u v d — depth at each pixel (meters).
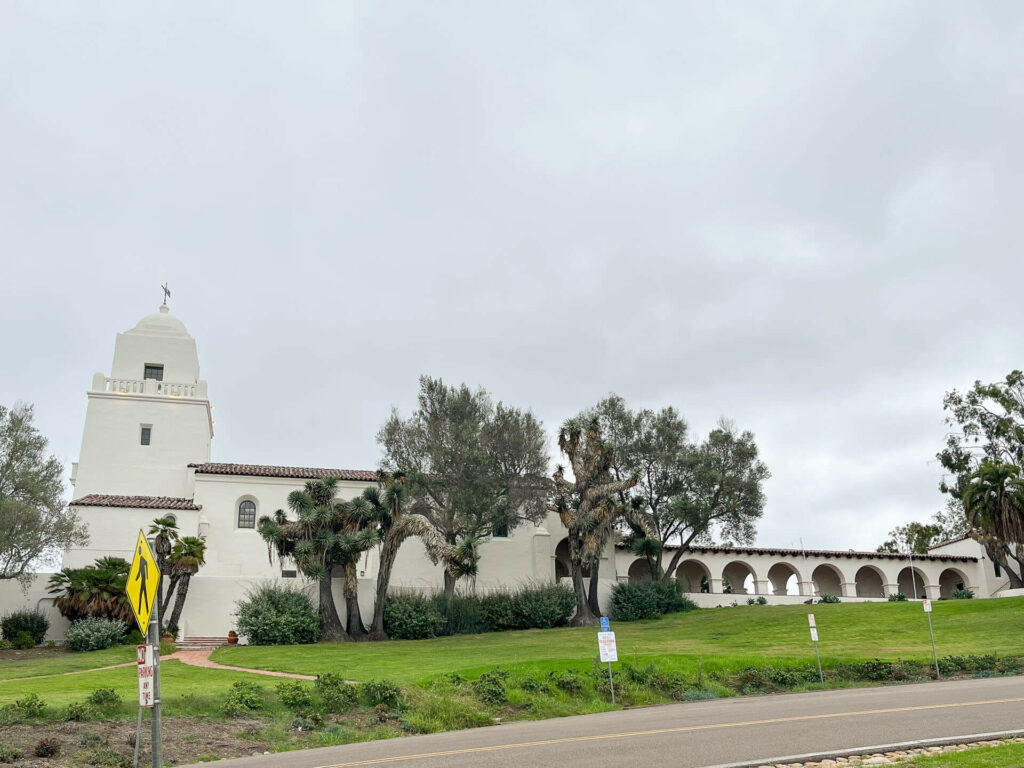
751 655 28.62
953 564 60.91
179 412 52.78
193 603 40.94
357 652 33.41
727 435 55.41
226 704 17.83
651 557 50.91
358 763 12.36
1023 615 37.28
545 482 49.31
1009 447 59.88
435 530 41.38
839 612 43.59
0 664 30.19
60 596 37.91
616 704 20.67
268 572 46.50
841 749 11.95
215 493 47.47
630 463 55.47
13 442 36.41
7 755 13.30
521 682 21.62
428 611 41.78
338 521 40.81
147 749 14.48
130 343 54.47
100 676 25.88
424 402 49.75
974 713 15.26
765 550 57.62
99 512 44.06
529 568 51.44
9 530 34.16
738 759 11.41
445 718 18.14
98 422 51.53
